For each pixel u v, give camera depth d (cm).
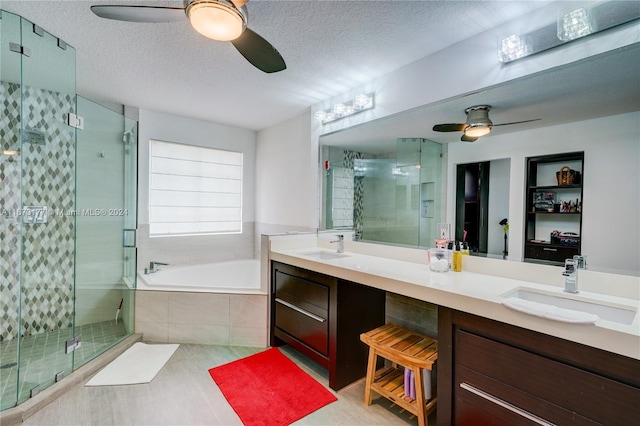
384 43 193
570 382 105
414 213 222
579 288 147
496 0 150
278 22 172
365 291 215
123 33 186
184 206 368
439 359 144
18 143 236
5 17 172
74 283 254
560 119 153
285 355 246
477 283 156
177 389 197
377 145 248
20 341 208
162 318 268
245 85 264
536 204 163
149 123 337
